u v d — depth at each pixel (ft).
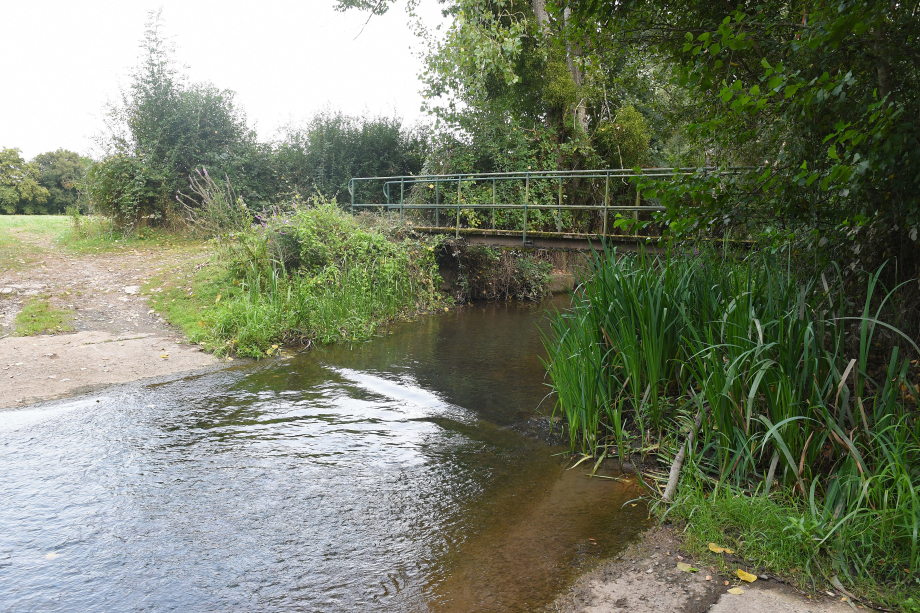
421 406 17.43
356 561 9.22
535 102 46.96
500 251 42.42
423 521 10.62
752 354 11.46
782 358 10.92
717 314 13.28
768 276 12.51
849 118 10.87
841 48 10.57
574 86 44.16
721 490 10.93
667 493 11.14
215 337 23.86
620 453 13.35
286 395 18.19
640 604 7.99
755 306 12.58
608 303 14.78
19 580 8.46
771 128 12.85
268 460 13.24
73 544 9.51
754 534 9.34
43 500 10.99
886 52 10.00
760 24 12.55
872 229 11.19
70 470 12.34
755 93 9.62
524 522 10.62
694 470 11.45
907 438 9.59
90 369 19.75
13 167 112.57
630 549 9.57
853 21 8.45
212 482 11.98
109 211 45.19
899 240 11.19
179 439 14.32
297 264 31.27
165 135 46.70
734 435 11.73
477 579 8.75
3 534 9.75
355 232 33.32
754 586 8.35
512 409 17.25
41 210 117.08
